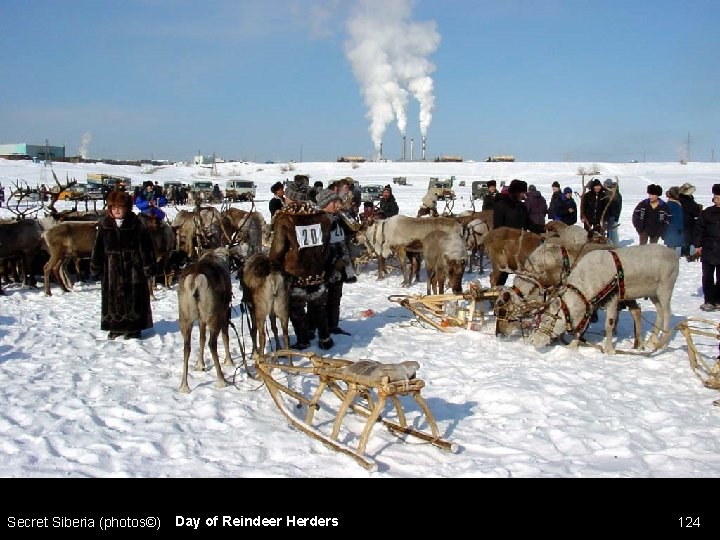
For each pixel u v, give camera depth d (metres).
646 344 7.95
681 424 5.33
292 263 7.41
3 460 4.65
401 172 76.62
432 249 10.23
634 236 19.39
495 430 5.26
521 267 8.46
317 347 7.90
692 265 14.80
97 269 8.38
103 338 8.44
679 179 54.62
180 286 6.23
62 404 5.84
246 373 6.79
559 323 7.43
